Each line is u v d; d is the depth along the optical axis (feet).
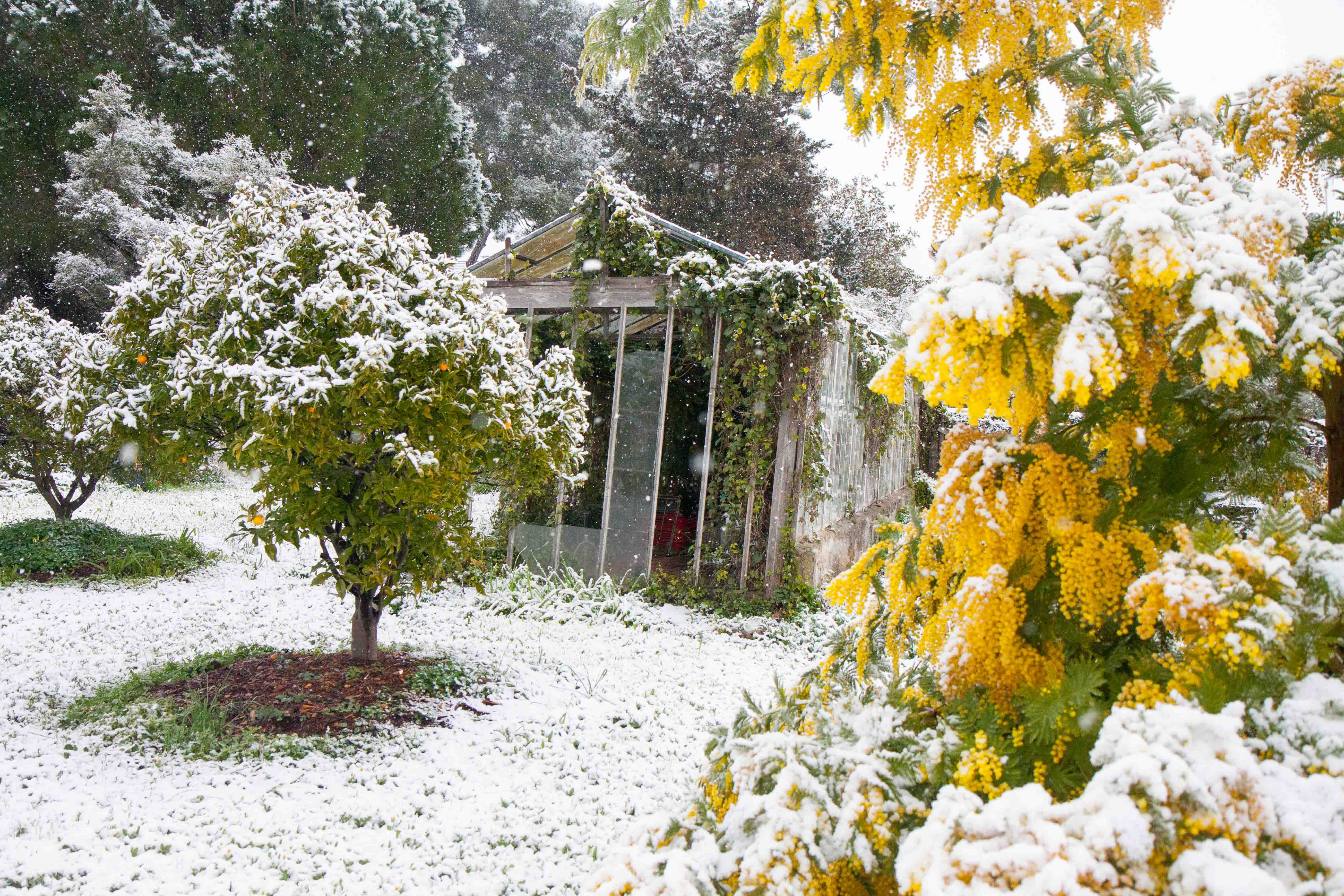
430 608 25.57
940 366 4.09
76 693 17.17
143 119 53.21
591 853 11.94
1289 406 5.25
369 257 16.28
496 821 12.82
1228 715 3.75
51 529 29.32
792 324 26.18
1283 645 3.81
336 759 14.47
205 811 12.50
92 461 30.12
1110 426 4.72
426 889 10.86
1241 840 3.42
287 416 13.87
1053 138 5.96
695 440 37.99
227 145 52.21
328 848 11.68
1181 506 5.02
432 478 15.33
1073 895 3.10
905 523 6.03
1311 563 3.97
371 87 59.67
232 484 53.21
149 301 16.47
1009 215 4.50
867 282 73.41
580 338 29.76
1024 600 4.63
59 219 53.98
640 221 28.02
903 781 4.46
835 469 30.50
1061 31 5.75
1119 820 3.27
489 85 89.15
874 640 6.44
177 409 16.31
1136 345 4.05
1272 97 5.34
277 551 15.98
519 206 86.58
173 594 26.13
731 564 27.35
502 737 15.90
